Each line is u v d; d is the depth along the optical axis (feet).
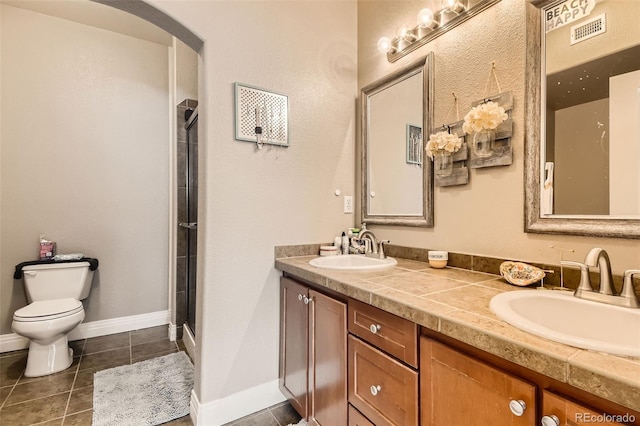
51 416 5.41
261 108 5.78
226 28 5.45
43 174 8.38
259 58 5.81
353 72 7.20
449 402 2.78
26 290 7.59
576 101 3.66
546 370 2.02
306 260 5.87
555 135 3.82
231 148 5.47
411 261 5.69
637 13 3.25
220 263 5.36
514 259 4.23
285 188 6.11
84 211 8.90
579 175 3.62
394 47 6.15
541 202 3.92
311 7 6.55
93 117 9.04
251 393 5.65
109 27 9.09
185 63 9.29
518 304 3.22
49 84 8.46
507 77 4.30
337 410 4.30
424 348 3.02
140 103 9.73
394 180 6.21
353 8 7.25
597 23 3.52
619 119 3.35
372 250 6.16
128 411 5.58
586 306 3.08
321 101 6.65
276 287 5.97
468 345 2.68
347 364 4.12
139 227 9.71
